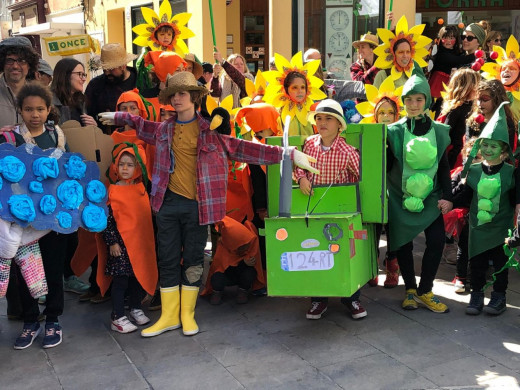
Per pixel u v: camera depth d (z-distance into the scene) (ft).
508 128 15.56
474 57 22.75
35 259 13.30
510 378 11.83
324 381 11.98
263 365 12.73
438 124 14.79
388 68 19.85
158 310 16.07
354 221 13.43
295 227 13.29
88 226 13.69
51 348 13.94
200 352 13.46
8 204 12.59
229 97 16.74
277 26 28.02
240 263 16.10
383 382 11.85
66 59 17.13
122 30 44.70
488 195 14.46
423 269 15.14
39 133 13.76
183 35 19.49
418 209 14.51
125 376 12.51
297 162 13.41
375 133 14.03
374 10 27.20
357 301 14.90
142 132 14.60
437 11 34.53
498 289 15.01
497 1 34.19
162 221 14.29
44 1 58.90
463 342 13.47
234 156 14.12
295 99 16.34
